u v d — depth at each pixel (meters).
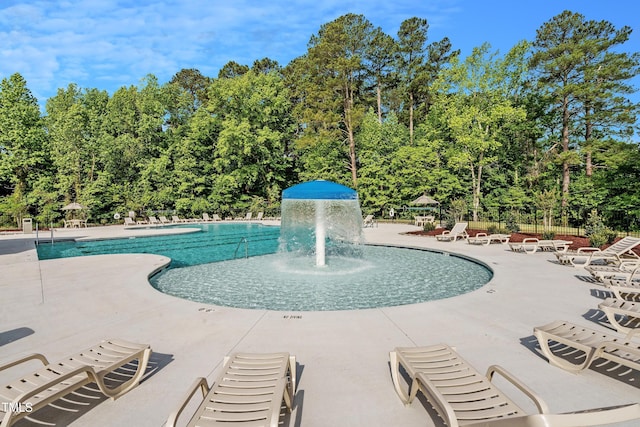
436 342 5.28
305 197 11.62
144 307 7.15
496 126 30.19
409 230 22.98
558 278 9.45
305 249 17.23
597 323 6.07
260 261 13.88
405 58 45.78
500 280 9.20
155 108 37.03
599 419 2.23
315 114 33.00
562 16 28.62
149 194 34.28
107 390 3.76
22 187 32.41
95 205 32.25
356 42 36.94
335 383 4.13
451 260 13.59
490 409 3.01
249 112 37.03
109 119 38.72
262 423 2.73
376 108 49.06
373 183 31.70
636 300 7.23
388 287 9.66
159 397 3.89
